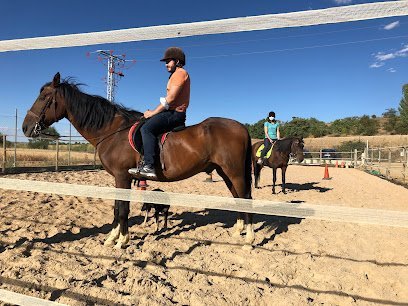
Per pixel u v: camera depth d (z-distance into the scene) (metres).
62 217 6.34
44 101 4.85
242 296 3.32
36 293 3.29
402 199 9.53
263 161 10.38
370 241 5.32
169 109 4.54
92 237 5.29
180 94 4.51
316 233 5.75
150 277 3.68
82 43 2.61
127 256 4.38
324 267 4.15
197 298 3.25
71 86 4.93
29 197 8.01
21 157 18.53
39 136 5.00
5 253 4.28
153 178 4.67
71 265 3.99
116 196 2.79
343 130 68.38
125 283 3.54
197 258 4.41
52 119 4.92
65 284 3.46
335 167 27.27
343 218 2.23
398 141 48.44
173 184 11.89
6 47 2.86
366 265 4.18
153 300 3.19
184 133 4.57
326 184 13.42
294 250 4.80
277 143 10.09
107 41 2.54
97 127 4.88
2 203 7.21
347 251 4.79
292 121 70.56
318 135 66.88
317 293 3.46
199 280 3.72
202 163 4.62
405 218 2.07
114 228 4.99
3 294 2.68
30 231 5.38
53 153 22.25
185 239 5.25
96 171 16.31
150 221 6.39
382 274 3.95
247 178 4.91
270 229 5.93
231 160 4.62
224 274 3.91
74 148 26.61
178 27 2.33
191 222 6.42
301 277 3.86
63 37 2.68
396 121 65.56
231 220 6.63
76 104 4.84
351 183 14.01
